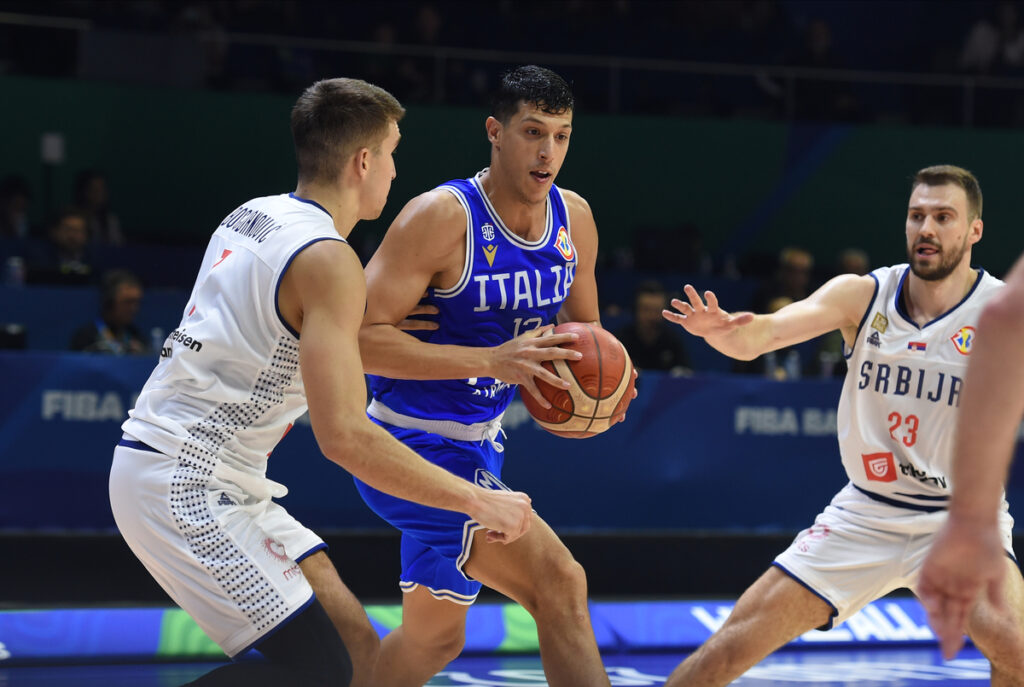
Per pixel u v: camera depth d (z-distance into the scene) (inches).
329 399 314.3
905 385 428.5
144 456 336.8
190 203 1211.9
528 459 692.7
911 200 435.5
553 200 422.6
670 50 1421.0
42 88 1160.8
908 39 1515.7
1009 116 1349.7
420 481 322.3
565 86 395.2
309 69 1262.3
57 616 604.7
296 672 326.3
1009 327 178.1
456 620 439.5
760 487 730.8
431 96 1270.9
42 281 898.1
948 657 190.9
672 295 1096.8
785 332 434.0
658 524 714.8
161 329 880.9
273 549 339.0
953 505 185.9
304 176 362.0
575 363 384.5
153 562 337.4
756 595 416.5
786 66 1397.6
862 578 418.6
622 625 674.2
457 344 413.1
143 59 1200.2
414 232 394.0
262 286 333.7
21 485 631.8
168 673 569.6
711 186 1305.4
